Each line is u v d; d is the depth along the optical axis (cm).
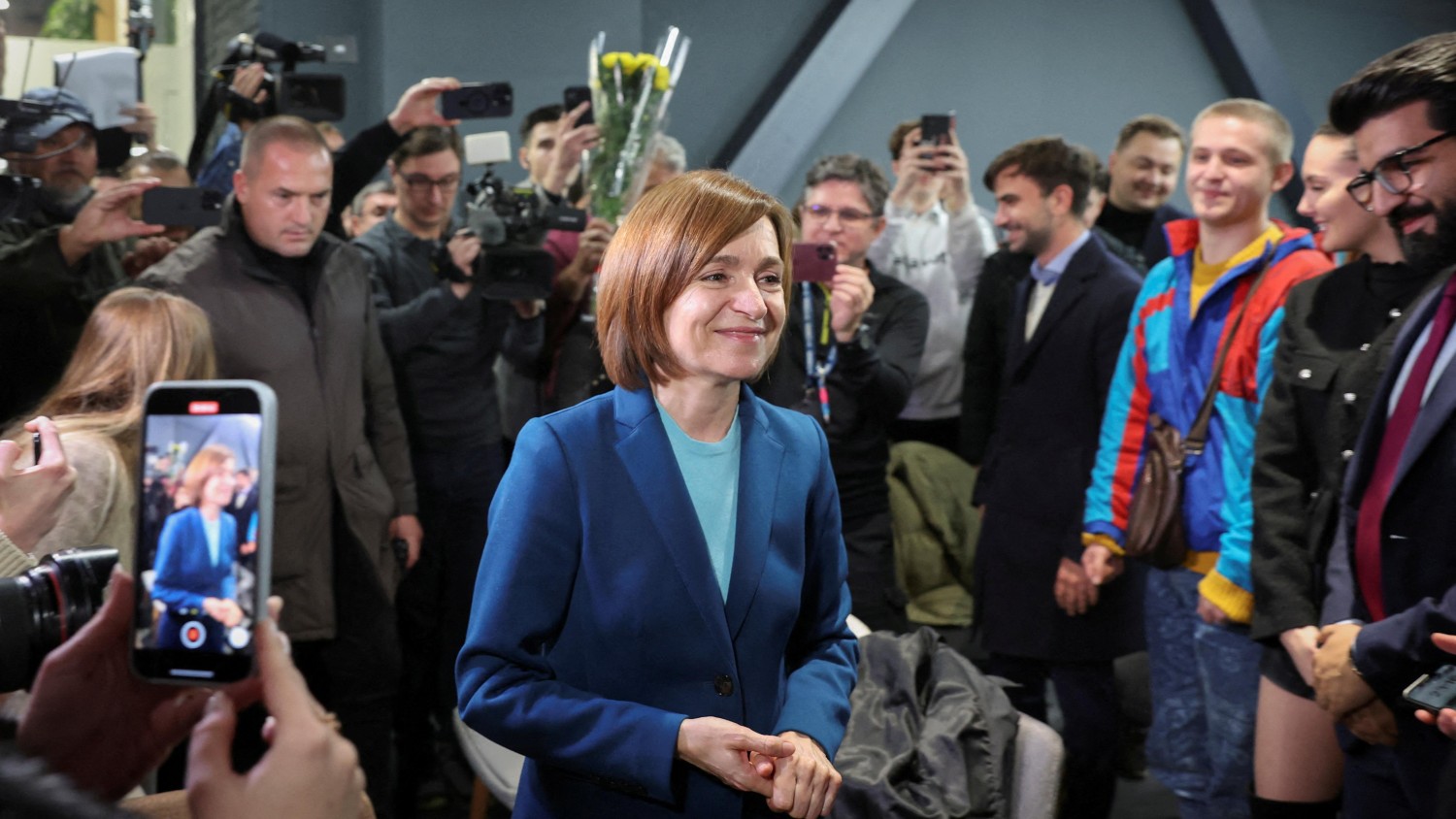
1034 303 314
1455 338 176
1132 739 347
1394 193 179
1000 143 588
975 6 577
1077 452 291
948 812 185
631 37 500
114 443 177
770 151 542
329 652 270
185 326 191
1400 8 633
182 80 537
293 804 70
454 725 278
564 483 131
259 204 254
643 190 326
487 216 301
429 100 313
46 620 90
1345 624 186
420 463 322
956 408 400
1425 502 176
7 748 43
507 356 317
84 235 261
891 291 311
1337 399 201
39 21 456
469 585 327
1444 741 169
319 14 481
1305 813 216
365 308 277
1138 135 400
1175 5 598
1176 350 259
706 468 136
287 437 255
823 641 145
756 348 129
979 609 306
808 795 124
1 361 263
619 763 124
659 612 130
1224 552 238
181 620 82
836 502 145
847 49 549
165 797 120
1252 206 251
